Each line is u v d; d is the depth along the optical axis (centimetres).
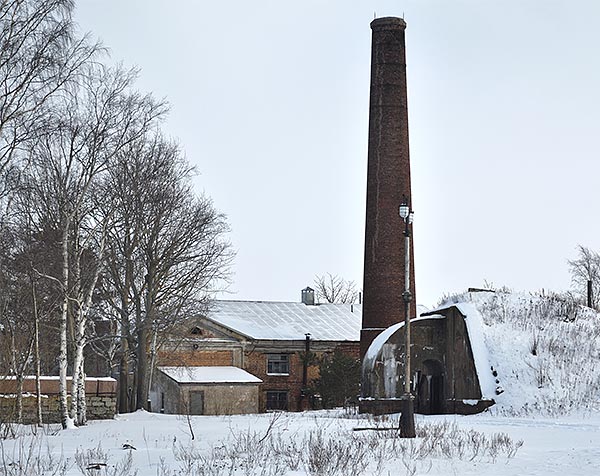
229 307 7181
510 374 4216
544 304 4741
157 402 6112
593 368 4203
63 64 3127
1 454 2281
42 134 3188
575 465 1978
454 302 4897
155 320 4975
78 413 3706
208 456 2164
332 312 7375
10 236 3800
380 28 5569
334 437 2653
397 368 4441
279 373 6638
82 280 3847
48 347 4994
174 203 4959
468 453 2228
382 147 5478
